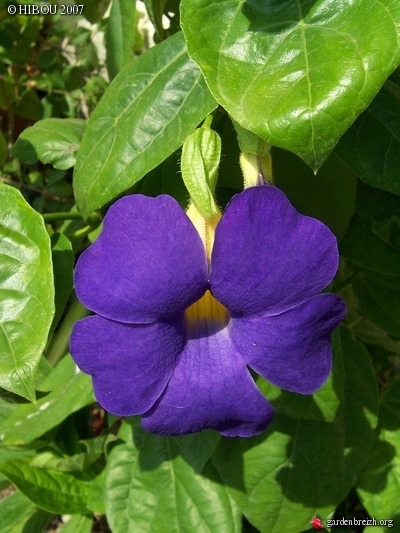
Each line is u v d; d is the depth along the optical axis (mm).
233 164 141
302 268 95
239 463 168
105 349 101
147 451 181
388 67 87
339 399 152
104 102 134
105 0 188
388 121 126
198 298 105
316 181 145
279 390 151
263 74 94
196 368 109
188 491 176
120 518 178
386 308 181
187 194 142
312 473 166
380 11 91
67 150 167
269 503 167
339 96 86
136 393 105
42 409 180
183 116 121
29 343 113
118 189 124
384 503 172
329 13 95
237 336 108
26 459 197
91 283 95
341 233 152
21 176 298
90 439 199
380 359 214
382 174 125
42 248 117
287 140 87
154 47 131
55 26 294
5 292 116
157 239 94
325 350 105
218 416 109
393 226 163
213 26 99
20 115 305
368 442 167
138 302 98
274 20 97
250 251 94
